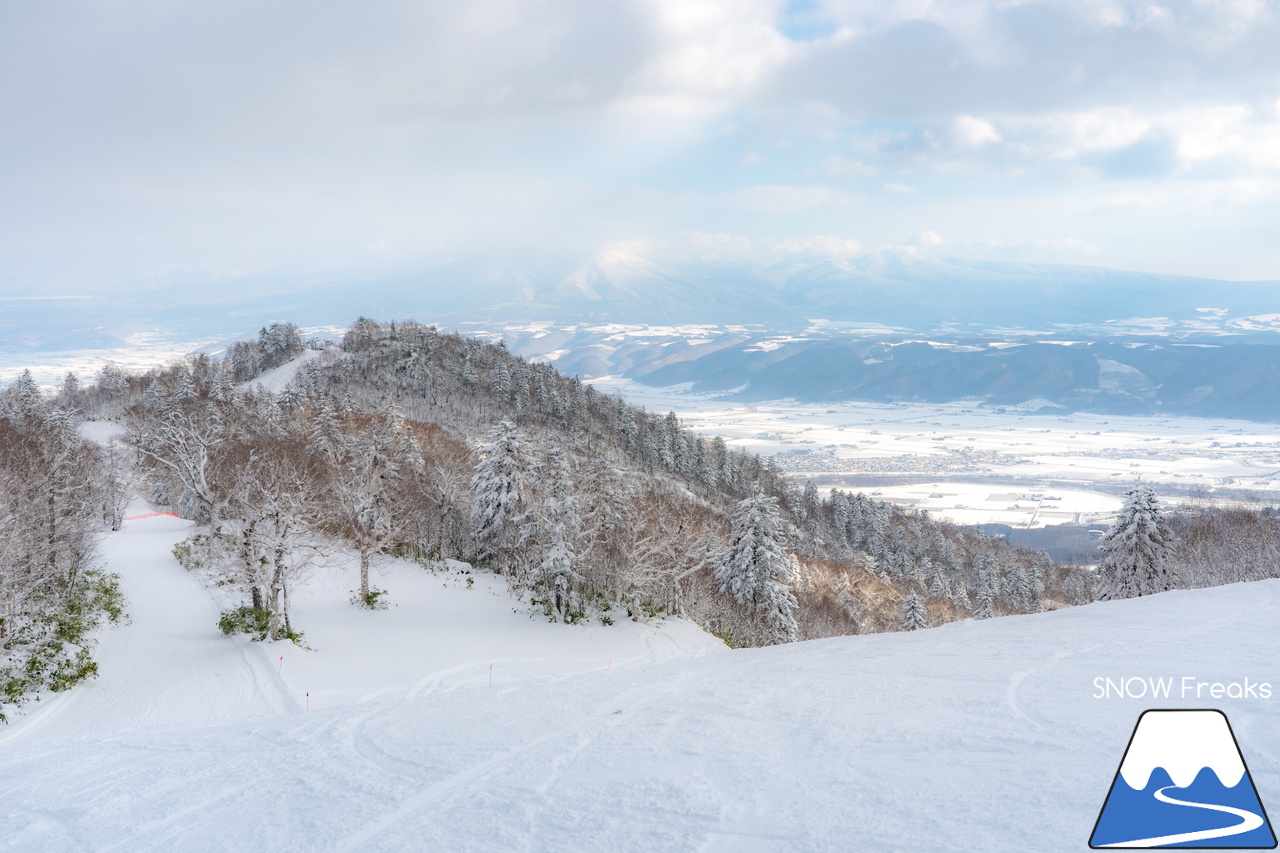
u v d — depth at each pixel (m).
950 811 5.04
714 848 4.87
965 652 11.41
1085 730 6.72
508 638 36.59
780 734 7.63
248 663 28.70
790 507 129.62
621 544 46.28
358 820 6.50
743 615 46.00
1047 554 153.75
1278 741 5.89
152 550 51.41
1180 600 15.66
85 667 26.53
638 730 8.45
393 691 26.09
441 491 58.09
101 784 9.04
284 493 33.97
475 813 6.22
